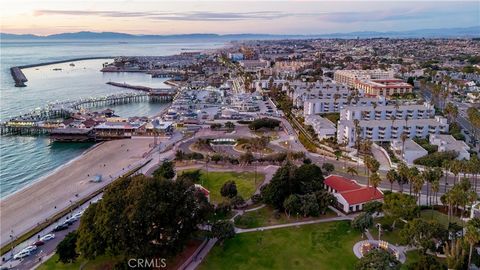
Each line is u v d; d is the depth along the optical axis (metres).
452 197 122.00
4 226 144.62
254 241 121.56
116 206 106.06
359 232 126.25
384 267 95.12
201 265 109.12
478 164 155.62
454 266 99.88
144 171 196.38
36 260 114.69
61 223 139.62
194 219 114.88
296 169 151.38
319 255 113.25
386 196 134.25
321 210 137.38
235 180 177.25
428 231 109.94
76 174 199.62
